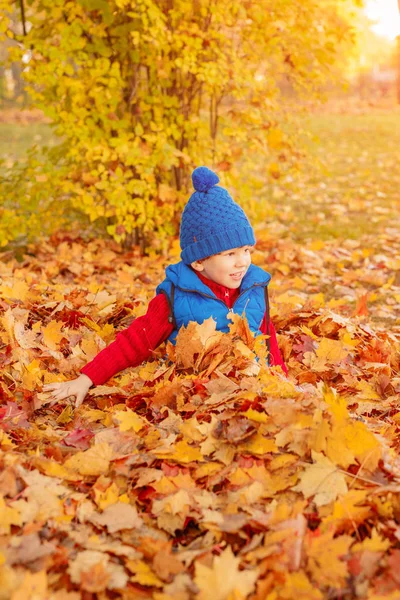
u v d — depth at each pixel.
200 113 6.47
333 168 11.14
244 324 2.69
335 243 6.72
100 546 1.71
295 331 3.52
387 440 2.24
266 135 5.98
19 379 2.72
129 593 1.57
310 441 2.04
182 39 5.23
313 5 5.64
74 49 5.23
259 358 2.69
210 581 1.53
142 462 2.05
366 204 8.48
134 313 3.58
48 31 5.55
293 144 6.13
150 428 2.25
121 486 2.00
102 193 5.66
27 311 3.41
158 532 1.82
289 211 8.18
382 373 3.18
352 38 5.81
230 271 2.76
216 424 2.14
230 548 1.64
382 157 12.07
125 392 2.61
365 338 3.63
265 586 1.54
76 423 2.45
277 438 2.05
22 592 1.46
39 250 6.10
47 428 2.33
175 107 5.77
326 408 2.14
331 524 1.75
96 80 5.28
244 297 2.88
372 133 15.30
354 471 1.97
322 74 6.00
